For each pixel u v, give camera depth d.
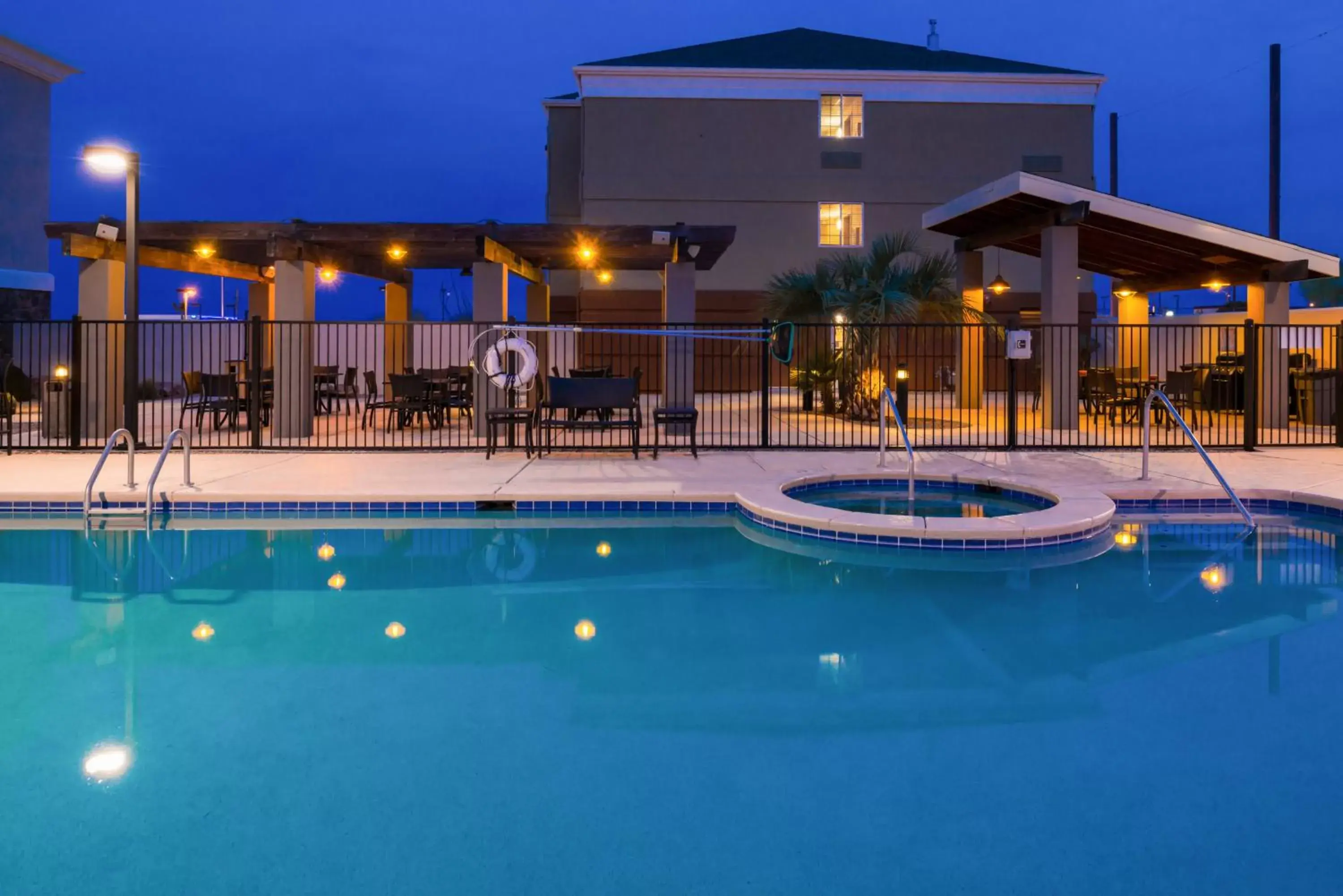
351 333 21.33
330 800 2.46
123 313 11.69
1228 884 2.04
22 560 5.48
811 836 2.27
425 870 2.11
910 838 2.25
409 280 15.97
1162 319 19.47
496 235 11.28
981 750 2.79
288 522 6.70
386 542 6.04
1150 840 2.24
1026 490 7.43
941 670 3.56
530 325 9.86
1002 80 22.45
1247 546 5.96
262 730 2.95
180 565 5.37
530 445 9.36
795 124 22.61
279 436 11.19
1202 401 15.01
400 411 11.66
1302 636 3.98
